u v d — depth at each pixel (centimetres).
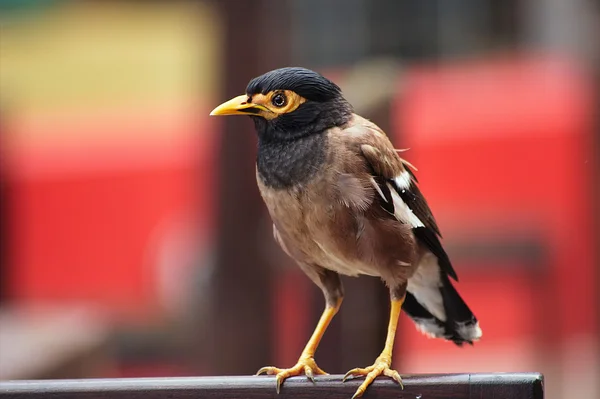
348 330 772
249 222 992
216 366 997
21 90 1722
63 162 1423
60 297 1398
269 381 475
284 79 512
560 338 1366
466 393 457
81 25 1819
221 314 995
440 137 1391
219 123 1004
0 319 1172
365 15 1459
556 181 1350
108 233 1397
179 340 1312
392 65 1190
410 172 555
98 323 1220
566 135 1341
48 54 1819
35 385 476
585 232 1331
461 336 585
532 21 1513
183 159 1386
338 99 522
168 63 1739
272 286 995
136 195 1388
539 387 452
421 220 546
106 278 1392
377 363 481
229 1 985
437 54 1498
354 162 505
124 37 1823
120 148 1440
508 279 1366
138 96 1639
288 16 1063
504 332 1402
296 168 507
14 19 1805
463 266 1338
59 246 1409
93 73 1750
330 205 504
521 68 1491
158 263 1358
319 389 475
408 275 524
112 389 474
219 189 1003
